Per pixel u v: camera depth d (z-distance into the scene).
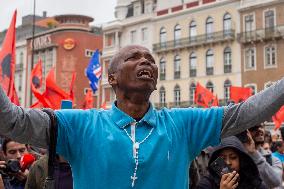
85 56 51.47
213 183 3.91
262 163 5.05
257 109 2.36
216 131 2.51
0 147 5.55
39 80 13.95
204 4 40.19
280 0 35.50
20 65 56.59
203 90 18.78
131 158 2.28
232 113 2.47
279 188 5.16
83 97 50.88
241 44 37.78
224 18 39.06
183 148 2.45
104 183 2.27
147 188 2.28
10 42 7.90
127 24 46.12
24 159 4.60
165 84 43.00
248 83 37.25
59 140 2.37
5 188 4.46
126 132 2.36
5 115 2.10
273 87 2.35
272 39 35.94
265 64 36.44
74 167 2.41
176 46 41.84
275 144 9.21
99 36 52.69
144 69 2.38
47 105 10.25
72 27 51.31
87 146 2.34
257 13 36.94
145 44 44.69
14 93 7.89
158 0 44.09
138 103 2.43
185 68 41.50
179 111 2.55
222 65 38.94
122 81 2.42
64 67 50.84
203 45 40.12
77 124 2.40
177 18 42.19
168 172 2.33
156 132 2.38
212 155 4.09
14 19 7.96
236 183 3.38
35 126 2.27
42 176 4.41
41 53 53.62
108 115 2.45
